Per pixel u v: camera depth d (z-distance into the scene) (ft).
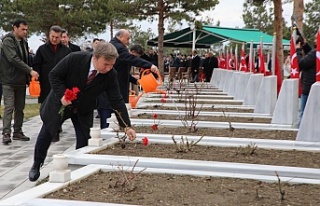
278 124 22.88
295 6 41.37
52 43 24.38
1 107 45.06
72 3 96.32
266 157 15.15
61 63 13.92
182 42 100.73
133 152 15.76
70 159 14.32
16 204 9.75
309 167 13.55
